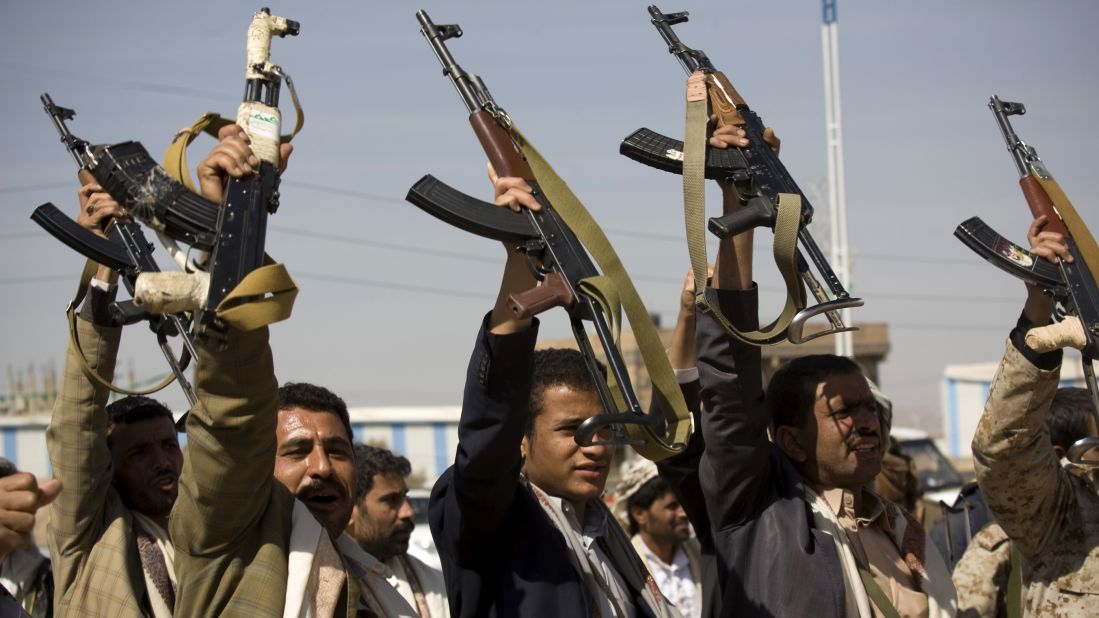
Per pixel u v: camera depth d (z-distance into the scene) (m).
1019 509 4.44
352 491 4.09
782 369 4.52
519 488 3.78
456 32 3.56
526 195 3.36
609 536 4.12
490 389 3.43
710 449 4.12
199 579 3.31
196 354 3.29
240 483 3.20
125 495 4.36
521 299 3.21
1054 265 4.04
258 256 3.06
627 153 3.93
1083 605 4.43
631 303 3.27
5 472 5.82
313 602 3.48
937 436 42.59
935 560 4.49
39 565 5.76
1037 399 4.19
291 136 3.30
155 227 3.08
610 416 3.04
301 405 4.09
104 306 4.00
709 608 4.39
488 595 3.69
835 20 20.66
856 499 4.42
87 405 4.01
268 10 3.32
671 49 3.96
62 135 3.70
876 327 32.88
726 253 4.02
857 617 4.06
